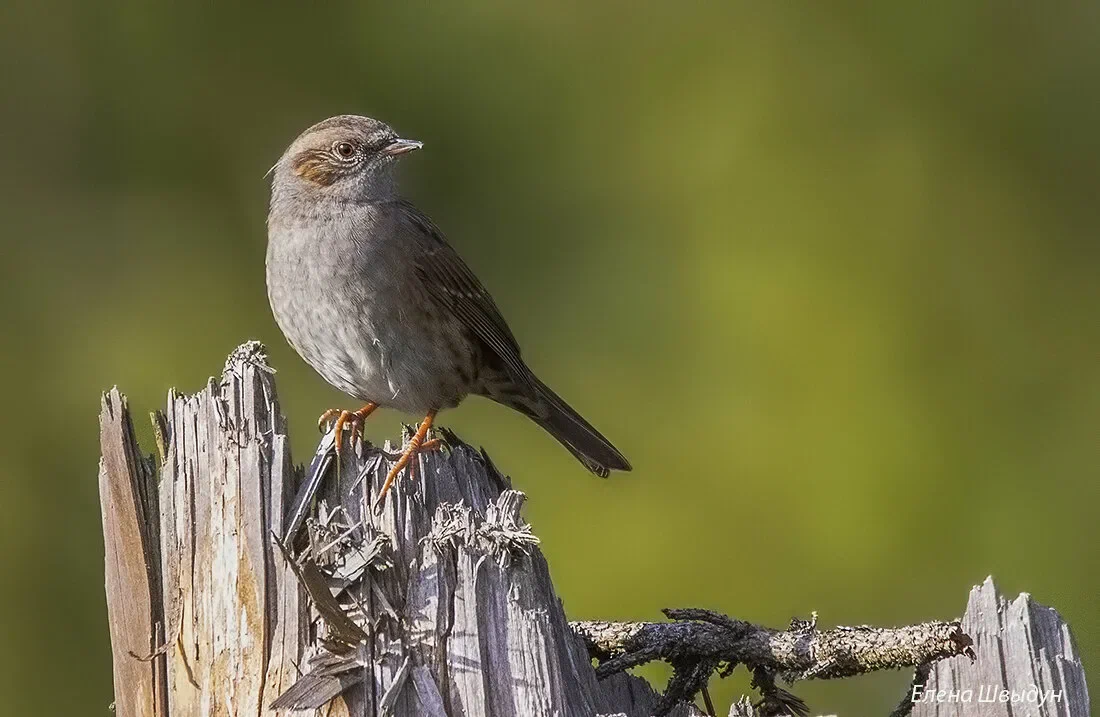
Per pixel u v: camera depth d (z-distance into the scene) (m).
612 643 6.59
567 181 15.12
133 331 14.75
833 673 6.19
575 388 13.86
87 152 15.48
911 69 15.26
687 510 12.76
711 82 15.30
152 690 5.87
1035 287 14.16
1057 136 15.02
